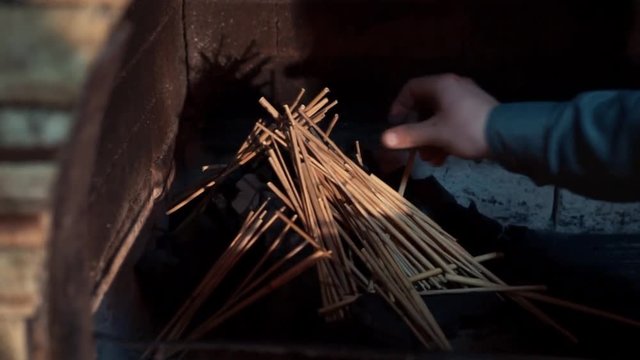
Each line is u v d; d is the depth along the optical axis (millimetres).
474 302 1634
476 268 1688
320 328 1540
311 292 1593
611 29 1944
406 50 1998
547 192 2002
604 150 1279
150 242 1688
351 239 1666
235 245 1640
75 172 1059
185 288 1662
